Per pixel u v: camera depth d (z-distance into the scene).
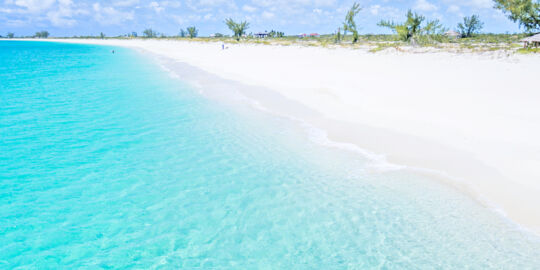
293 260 6.33
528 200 7.47
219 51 56.28
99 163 10.73
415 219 7.25
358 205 7.90
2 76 30.70
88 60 50.28
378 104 15.14
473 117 12.31
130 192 8.95
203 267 6.24
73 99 19.84
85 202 8.51
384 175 9.11
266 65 31.25
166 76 28.89
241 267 6.21
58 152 11.66
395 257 6.23
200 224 7.52
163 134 13.30
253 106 16.77
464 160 9.41
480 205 7.52
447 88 16.69
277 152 11.09
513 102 13.59
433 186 8.40
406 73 21.88
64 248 6.85
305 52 43.31
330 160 10.23
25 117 15.95
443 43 45.47
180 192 8.89
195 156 11.10
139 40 149.62
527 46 34.25
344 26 57.31
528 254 6.07
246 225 7.43
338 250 6.52
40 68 38.34
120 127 14.27
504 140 10.23
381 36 82.19
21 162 10.87
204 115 15.66
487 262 5.95
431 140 10.88
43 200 8.62
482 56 27.20
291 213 7.78
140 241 7.02
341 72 23.98
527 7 33.69
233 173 9.83
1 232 7.37
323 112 14.91
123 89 22.86
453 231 6.80
